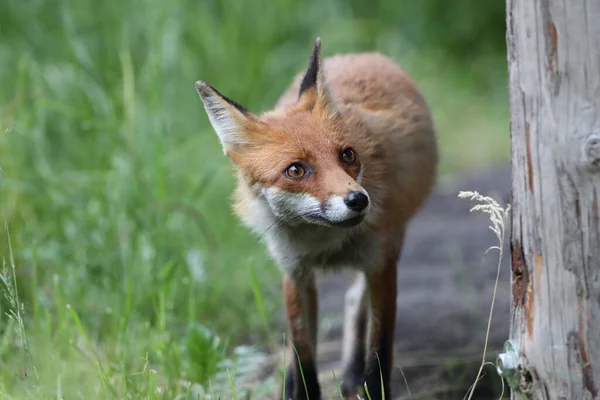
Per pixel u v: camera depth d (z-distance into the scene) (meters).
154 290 10.30
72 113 13.05
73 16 15.24
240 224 8.94
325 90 7.70
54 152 13.16
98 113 13.11
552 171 5.50
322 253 8.27
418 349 10.16
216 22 17.77
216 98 7.66
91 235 11.07
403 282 12.79
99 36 15.13
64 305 9.59
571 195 5.44
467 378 9.13
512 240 6.00
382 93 9.14
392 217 8.47
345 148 7.36
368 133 8.20
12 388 7.42
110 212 11.17
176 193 12.91
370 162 7.94
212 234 12.28
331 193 6.89
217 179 13.88
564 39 5.33
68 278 10.41
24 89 13.29
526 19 5.54
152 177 12.30
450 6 24.25
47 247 10.89
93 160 12.90
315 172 7.14
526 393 5.93
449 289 12.22
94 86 13.37
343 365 9.55
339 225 6.91
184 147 13.68
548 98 5.46
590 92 5.30
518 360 5.96
